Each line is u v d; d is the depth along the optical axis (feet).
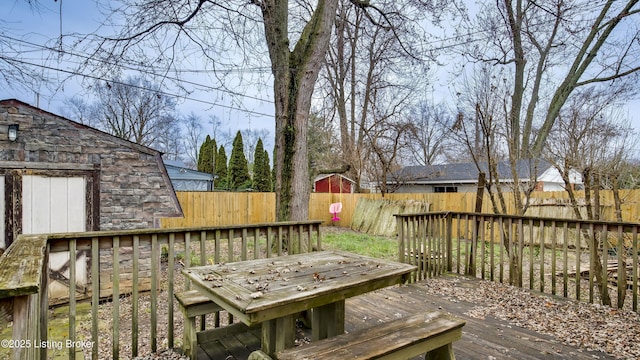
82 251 16.60
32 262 4.66
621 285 11.67
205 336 8.78
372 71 48.29
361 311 11.41
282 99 21.45
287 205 21.22
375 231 37.17
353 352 5.60
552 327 10.12
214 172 73.36
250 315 5.34
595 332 9.75
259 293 5.87
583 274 17.39
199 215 34.58
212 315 12.21
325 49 21.81
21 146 15.39
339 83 50.88
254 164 70.59
